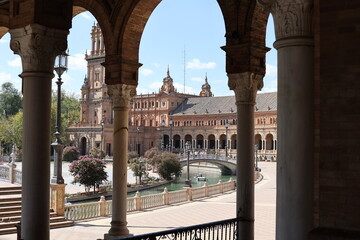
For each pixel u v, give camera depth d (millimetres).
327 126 3682
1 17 10836
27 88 6840
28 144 6730
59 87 18047
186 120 109812
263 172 55531
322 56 3715
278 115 4746
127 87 11828
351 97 3576
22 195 6781
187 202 24422
